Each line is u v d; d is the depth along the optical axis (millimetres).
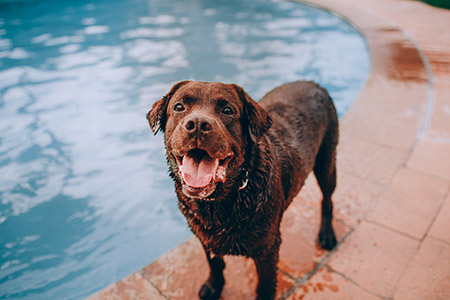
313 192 987
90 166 1396
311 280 735
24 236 1072
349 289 714
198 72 2186
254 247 613
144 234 1087
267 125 610
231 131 561
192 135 501
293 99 786
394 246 809
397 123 1320
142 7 3576
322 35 2760
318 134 770
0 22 3059
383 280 731
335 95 1911
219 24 3072
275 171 630
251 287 730
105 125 1671
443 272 743
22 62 2314
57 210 1179
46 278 946
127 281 741
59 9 3457
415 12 3010
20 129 1624
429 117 1358
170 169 616
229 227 592
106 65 2293
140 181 1322
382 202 940
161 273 757
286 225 879
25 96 1907
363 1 3459
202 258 790
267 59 2369
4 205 1193
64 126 1657
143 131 1633
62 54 2445
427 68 1843
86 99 1895
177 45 2627
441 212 900
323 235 822
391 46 2213
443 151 1145
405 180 1017
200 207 595
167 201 1229
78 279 941
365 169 1068
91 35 2793
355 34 2682
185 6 3623
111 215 1163
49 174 1347
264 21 3133
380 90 1605
